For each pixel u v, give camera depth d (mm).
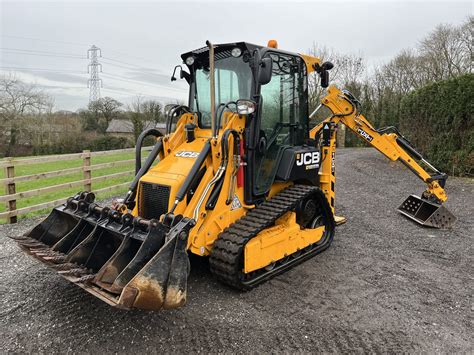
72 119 28781
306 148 4836
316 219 4918
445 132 11117
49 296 3686
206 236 3635
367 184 9914
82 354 2816
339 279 4125
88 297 3656
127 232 3178
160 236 2947
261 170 4230
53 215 3891
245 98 4012
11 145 25781
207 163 3801
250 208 4086
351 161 14773
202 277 4090
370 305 3562
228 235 3699
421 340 3012
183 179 3691
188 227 2922
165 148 4297
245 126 3926
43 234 3820
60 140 26281
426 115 12109
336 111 5594
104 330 3115
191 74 4539
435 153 11594
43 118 26953
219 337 3025
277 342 2973
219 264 3607
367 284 4012
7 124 25516
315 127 5414
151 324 3201
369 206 7484
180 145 4309
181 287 2861
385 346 2932
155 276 2727
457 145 10859
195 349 2877
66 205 3902
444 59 25172
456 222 6289
